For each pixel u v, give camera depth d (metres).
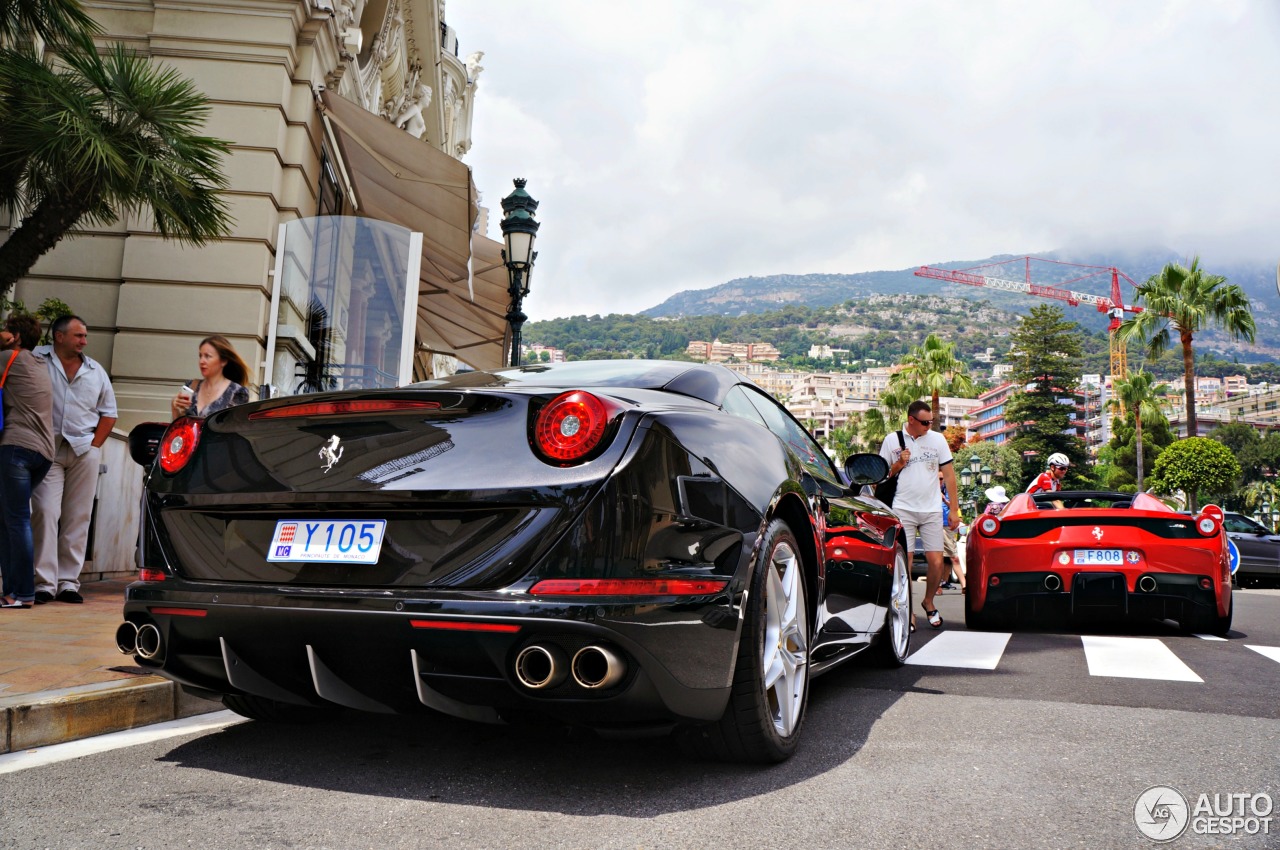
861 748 2.86
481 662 2.15
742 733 2.52
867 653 4.57
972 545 6.59
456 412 2.36
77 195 6.38
